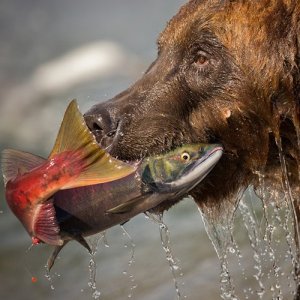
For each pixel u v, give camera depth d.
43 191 9.23
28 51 35.38
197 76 10.91
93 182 9.16
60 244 9.20
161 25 38.22
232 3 10.82
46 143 26.09
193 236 17.19
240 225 16.56
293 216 11.23
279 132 10.87
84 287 15.87
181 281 15.33
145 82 11.10
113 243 17.61
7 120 28.08
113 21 39.31
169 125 10.88
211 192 11.30
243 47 10.70
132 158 10.77
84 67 31.38
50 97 29.45
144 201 9.91
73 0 41.62
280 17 10.63
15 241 18.41
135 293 15.28
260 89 10.70
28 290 16.11
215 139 10.98
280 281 14.64
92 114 10.76
